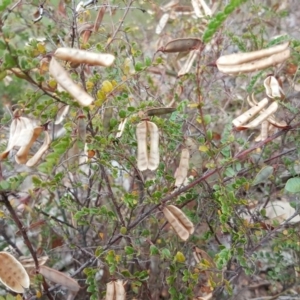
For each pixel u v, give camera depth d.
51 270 0.37
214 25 0.28
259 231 0.42
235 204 0.41
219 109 0.56
